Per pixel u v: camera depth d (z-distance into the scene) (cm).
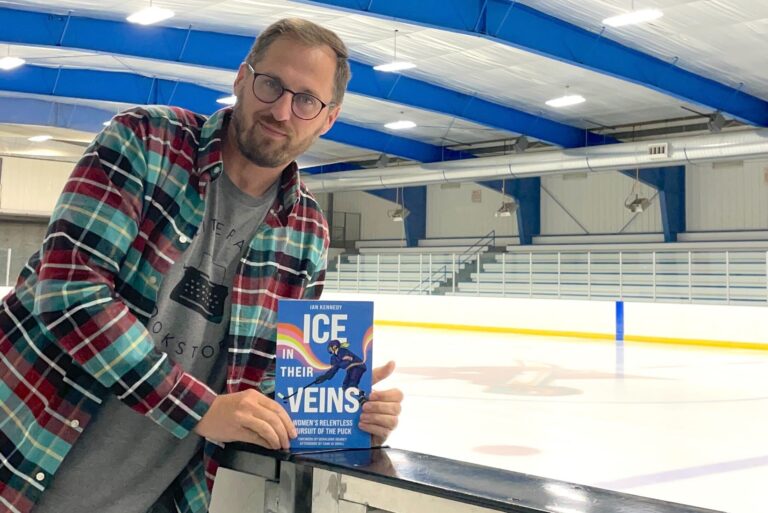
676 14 1139
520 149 1925
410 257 1916
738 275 1474
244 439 148
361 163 2536
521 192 2322
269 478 152
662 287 1562
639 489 420
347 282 2034
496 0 1140
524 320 1550
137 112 156
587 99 1652
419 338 1435
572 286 1678
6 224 2350
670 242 2058
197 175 158
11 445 149
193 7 1198
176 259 157
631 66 1306
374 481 134
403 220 2606
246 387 170
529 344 1326
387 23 1237
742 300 1469
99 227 147
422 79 1560
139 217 154
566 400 736
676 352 1220
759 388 823
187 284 162
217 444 164
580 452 513
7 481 148
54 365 151
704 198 2016
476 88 1603
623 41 1277
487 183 2397
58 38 1236
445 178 2083
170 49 1297
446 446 527
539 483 132
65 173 2383
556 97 1642
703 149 1617
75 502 157
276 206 170
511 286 1756
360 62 1479
